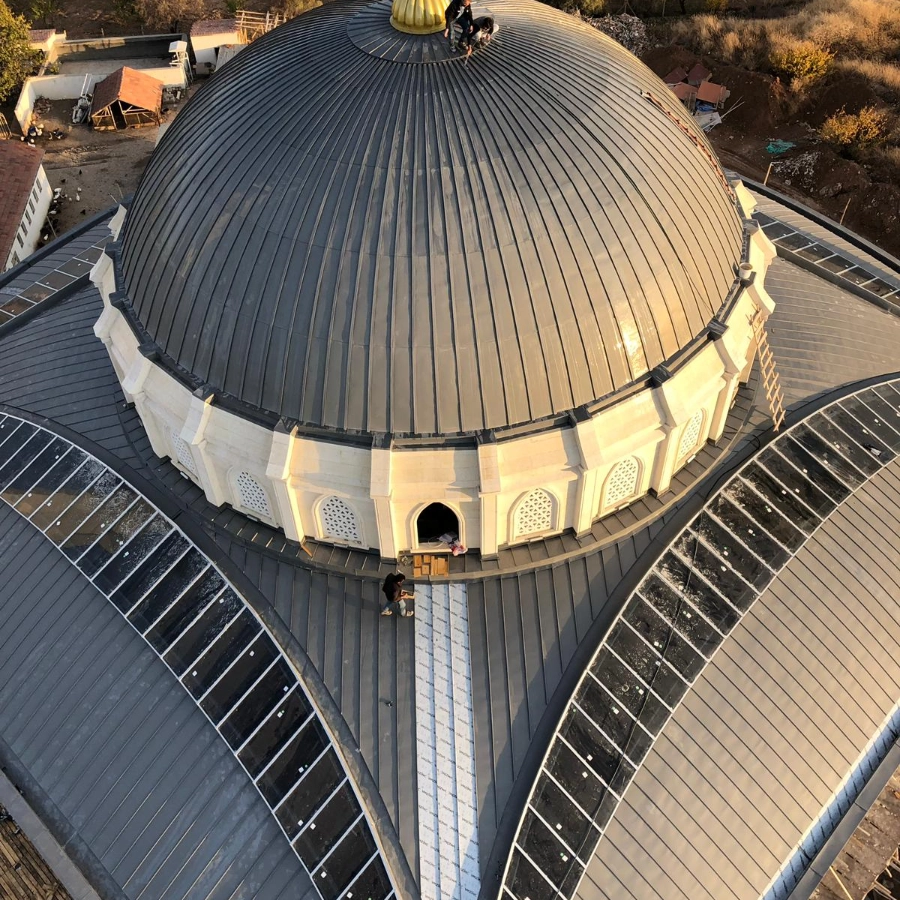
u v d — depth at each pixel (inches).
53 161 3351.4
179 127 1370.6
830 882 1232.8
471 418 1145.4
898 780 1326.3
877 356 1673.2
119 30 4062.5
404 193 1117.7
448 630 1270.9
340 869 1121.4
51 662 1342.3
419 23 1228.5
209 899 1144.8
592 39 1370.6
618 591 1302.9
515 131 1157.7
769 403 1518.2
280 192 1155.3
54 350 1722.4
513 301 1109.7
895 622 1346.0
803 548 1358.3
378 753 1182.9
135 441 1503.4
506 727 1195.9
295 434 1184.2
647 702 1218.0
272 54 1323.8
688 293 1239.5
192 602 1328.7
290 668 1243.8
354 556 1316.4
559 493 1240.2
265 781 1190.3
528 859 1106.1
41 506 1473.9
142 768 1237.7
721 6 4072.3
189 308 1217.4
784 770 1223.5
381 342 1108.5
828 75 3604.8
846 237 2123.5
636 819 1153.4
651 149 1234.0
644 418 1219.2
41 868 1354.6
